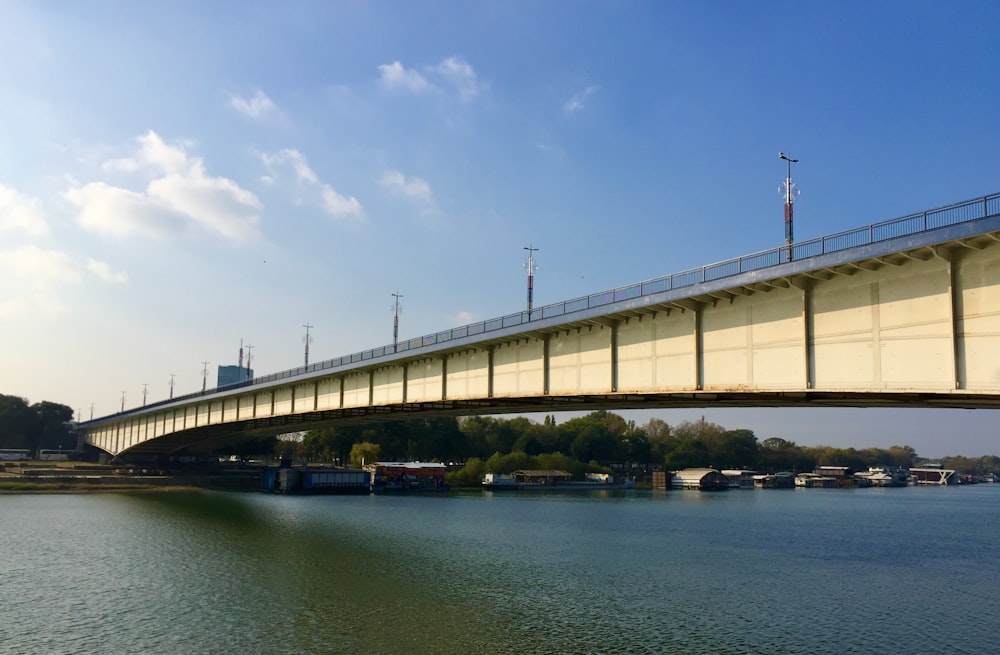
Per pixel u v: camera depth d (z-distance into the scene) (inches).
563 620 1756.9
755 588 2156.7
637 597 2006.6
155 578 2182.6
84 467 6486.2
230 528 3319.4
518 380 2183.8
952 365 1141.7
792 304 1421.0
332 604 1883.6
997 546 3164.4
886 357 1246.3
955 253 1151.6
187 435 5344.5
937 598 2063.2
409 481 6579.7
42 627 1662.2
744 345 1519.4
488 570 2363.4
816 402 1643.7
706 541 3184.1
